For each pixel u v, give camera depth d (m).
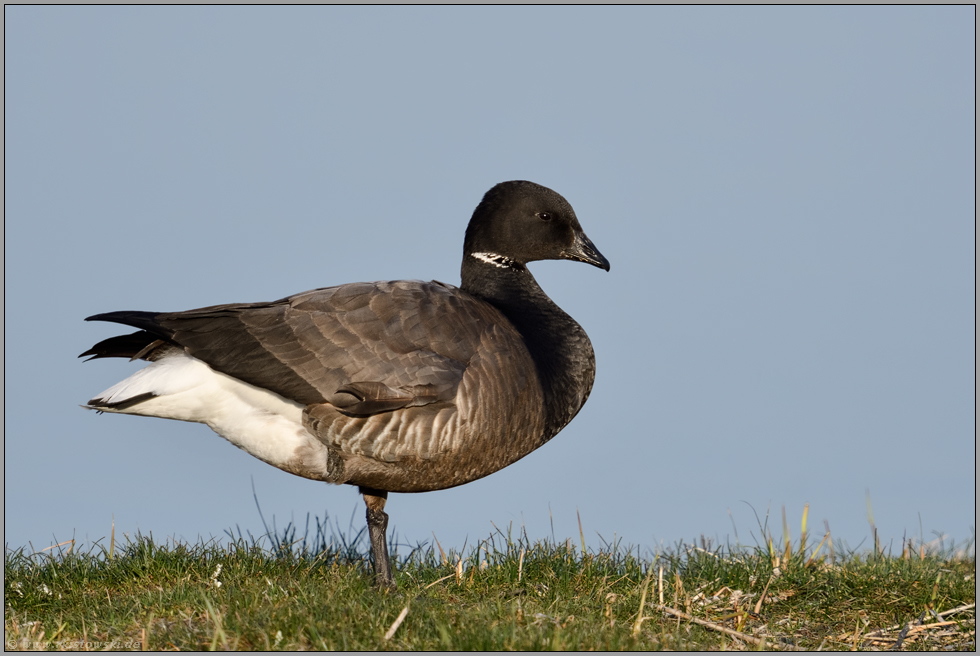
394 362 11.77
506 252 14.52
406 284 12.71
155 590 11.80
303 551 13.22
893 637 11.22
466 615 10.52
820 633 11.45
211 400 12.15
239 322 12.06
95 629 10.61
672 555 14.17
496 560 13.09
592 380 13.86
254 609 10.66
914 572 13.09
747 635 10.90
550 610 11.17
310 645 9.97
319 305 12.17
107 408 12.15
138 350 13.14
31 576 12.09
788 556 13.76
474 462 12.34
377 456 11.85
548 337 13.56
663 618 11.48
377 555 12.54
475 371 12.01
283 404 12.04
